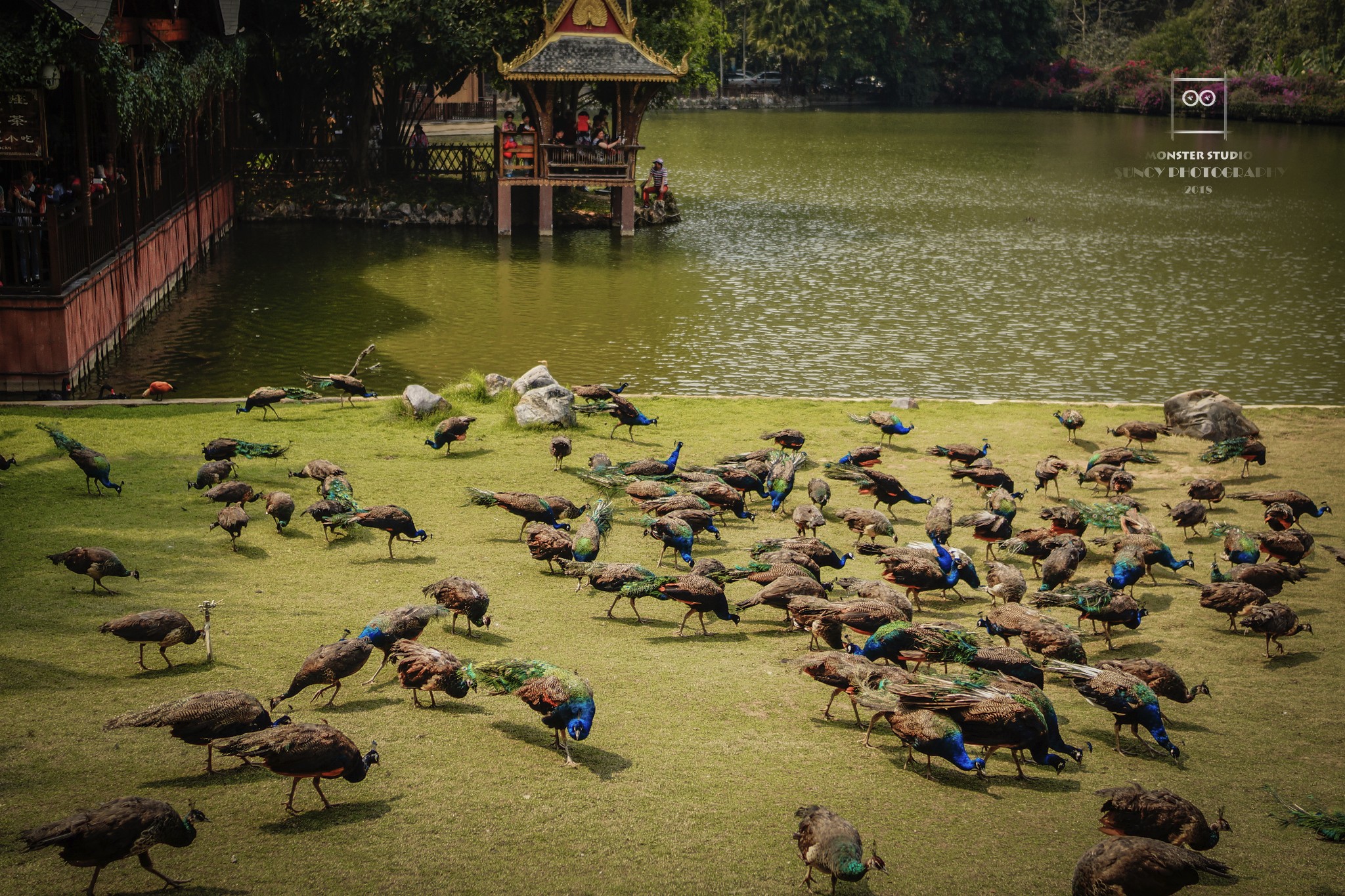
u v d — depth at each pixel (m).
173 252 37.78
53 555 13.52
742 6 123.50
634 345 32.66
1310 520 17.97
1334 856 9.34
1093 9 143.12
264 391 22.27
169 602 13.38
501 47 50.94
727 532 17.09
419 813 9.34
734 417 23.52
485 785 9.82
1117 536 15.99
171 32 37.09
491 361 30.47
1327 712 11.93
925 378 29.83
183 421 22.05
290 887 8.30
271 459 19.64
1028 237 51.62
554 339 33.03
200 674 11.50
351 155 54.91
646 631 13.50
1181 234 52.56
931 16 132.12
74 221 26.16
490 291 39.41
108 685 11.20
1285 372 30.67
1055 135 99.56
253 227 51.12
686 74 54.06
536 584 14.77
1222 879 9.01
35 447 19.84
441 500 17.88
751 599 13.28
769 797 9.88
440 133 82.31
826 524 17.31
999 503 16.83
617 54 49.31
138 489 17.72
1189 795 10.26
